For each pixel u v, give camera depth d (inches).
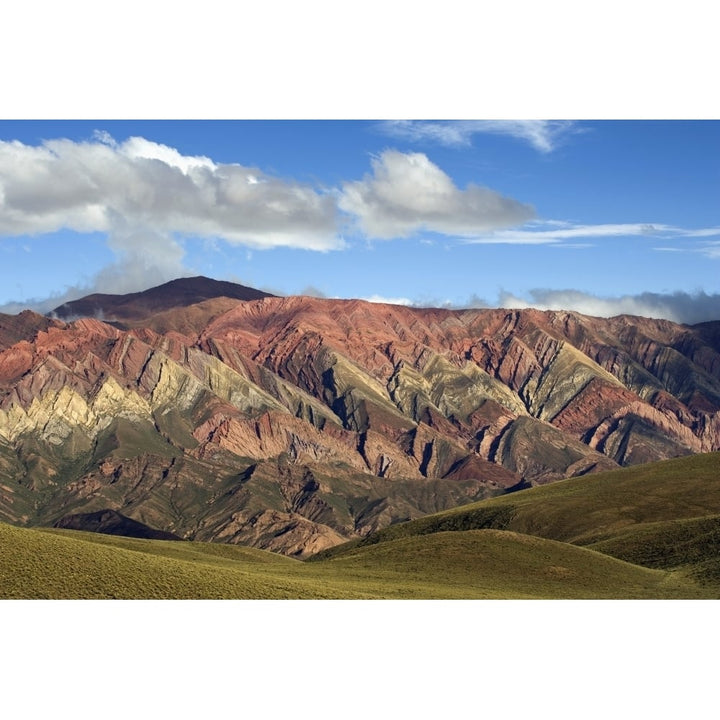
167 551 4751.5
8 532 2913.4
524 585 3836.1
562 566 4079.7
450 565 4146.2
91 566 2780.5
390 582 3784.5
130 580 2719.0
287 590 2955.2
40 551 2802.7
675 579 3946.9
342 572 4094.5
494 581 3890.3
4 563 2645.2
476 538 4495.6
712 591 3614.7
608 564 4168.3
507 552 4269.2
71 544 2979.8
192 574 2945.4
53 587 2546.8
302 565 4498.0
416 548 4473.4
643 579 3976.4
